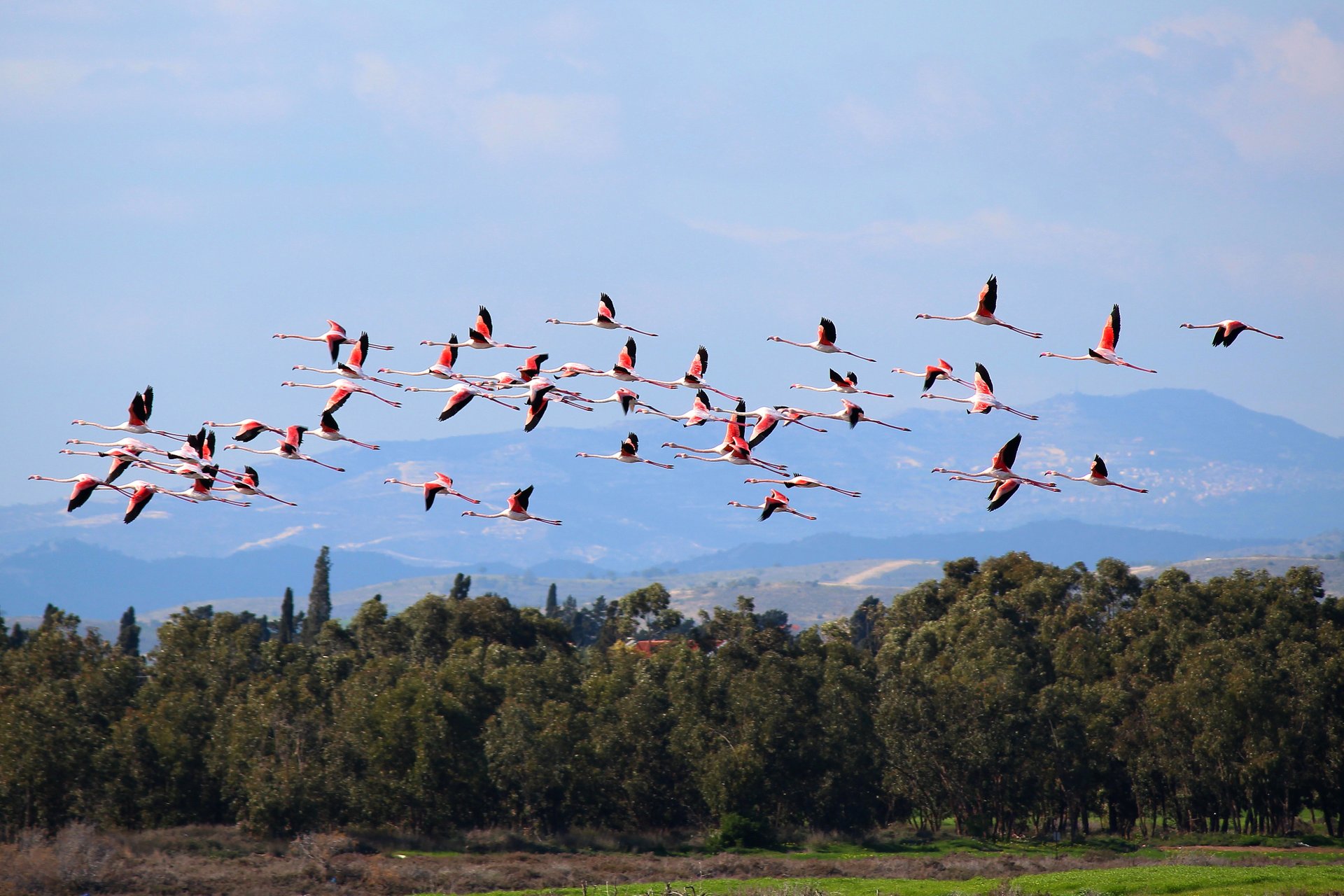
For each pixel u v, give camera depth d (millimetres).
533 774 91500
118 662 96250
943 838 95938
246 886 69562
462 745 92125
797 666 100688
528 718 94625
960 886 66500
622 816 95938
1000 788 98000
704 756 94125
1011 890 62562
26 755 84062
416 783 88688
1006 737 96188
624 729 95750
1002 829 98438
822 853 89312
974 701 98000
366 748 90375
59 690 89375
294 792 84188
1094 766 97750
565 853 88312
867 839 94000
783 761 95500
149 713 90312
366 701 92875
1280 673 95438
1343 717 93250
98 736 87688
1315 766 93000
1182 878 64438
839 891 65500
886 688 101375
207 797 88312
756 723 95875
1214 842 92562
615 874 77062
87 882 68000
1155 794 100312
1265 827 97375
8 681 94750
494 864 79375
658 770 96500
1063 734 97062
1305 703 92688
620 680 101000
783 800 96125
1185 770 95875
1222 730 92875
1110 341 47062
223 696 97812
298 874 72750
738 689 98500
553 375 60812
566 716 95438
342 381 59125
